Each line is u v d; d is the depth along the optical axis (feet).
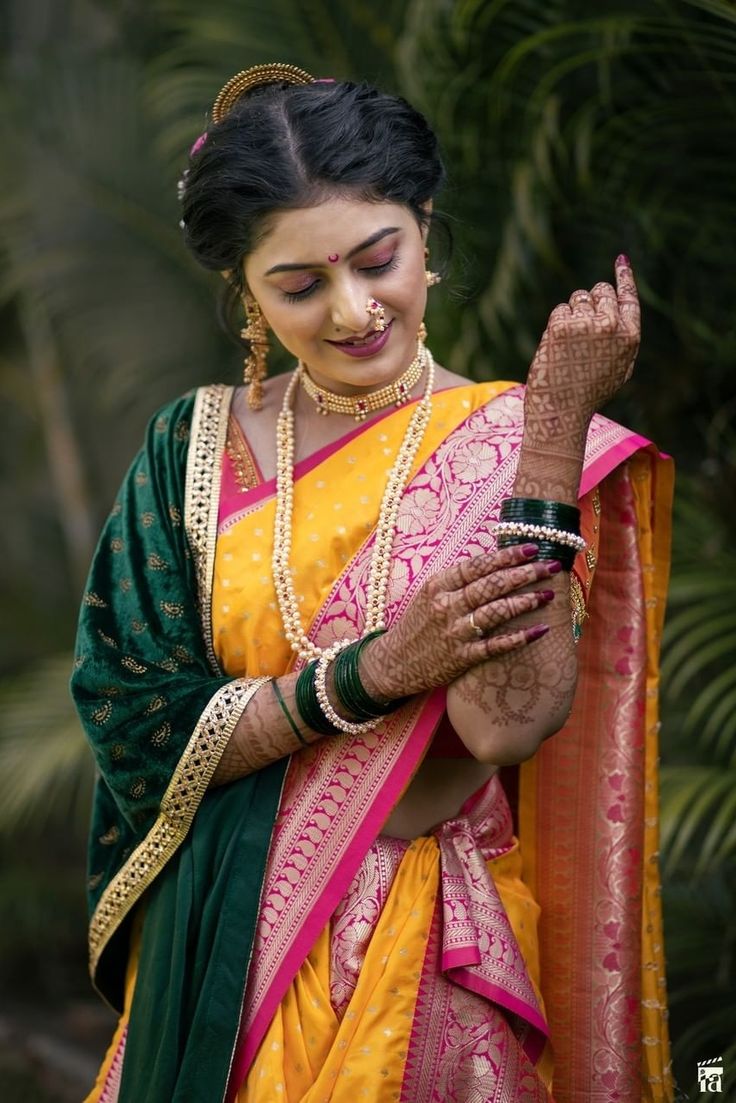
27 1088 13.21
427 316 10.23
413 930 5.80
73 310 13.88
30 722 13.37
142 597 6.25
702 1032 9.04
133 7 13.69
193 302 13.52
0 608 16.06
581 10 9.03
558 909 6.61
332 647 5.87
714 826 8.66
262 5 11.71
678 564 9.70
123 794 6.12
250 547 6.11
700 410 10.14
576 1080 6.47
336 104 5.65
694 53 8.45
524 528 5.36
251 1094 5.66
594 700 6.63
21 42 14.98
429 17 9.48
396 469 6.03
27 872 15.11
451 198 7.38
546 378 5.42
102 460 16.29
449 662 5.40
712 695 9.05
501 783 6.90
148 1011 6.01
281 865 5.88
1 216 13.92
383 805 5.74
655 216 9.37
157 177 13.41
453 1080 5.69
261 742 5.84
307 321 5.74
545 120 9.05
